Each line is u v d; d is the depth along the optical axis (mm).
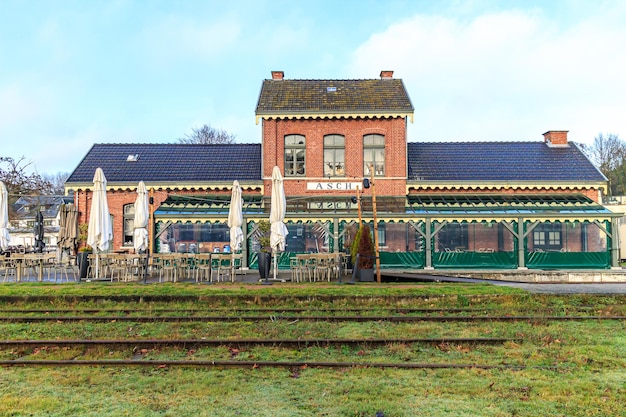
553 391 7656
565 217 25969
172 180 29516
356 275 20516
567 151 32469
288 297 15523
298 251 27203
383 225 27734
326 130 29391
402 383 8102
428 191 29453
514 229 26141
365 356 9758
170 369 8953
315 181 29156
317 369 8883
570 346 10336
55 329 12117
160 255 19562
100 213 19938
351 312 14117
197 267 20031
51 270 24547
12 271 23359
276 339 10531
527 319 12898
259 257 19812
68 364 9188
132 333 11734
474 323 12625
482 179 29547
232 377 8469
